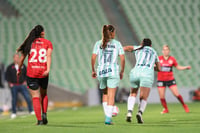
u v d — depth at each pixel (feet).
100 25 339.77
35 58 87.30
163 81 147.13
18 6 342.23
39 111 90.27
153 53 97.81
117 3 376.68
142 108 94.89
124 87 274.16
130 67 307.58
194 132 68.80
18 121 117.39
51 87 260.62
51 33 325.62
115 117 123.54
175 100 275.18
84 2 360.28
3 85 245.86
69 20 340.18
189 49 338.34
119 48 88.07
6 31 317.22
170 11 369.09
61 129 76.79
